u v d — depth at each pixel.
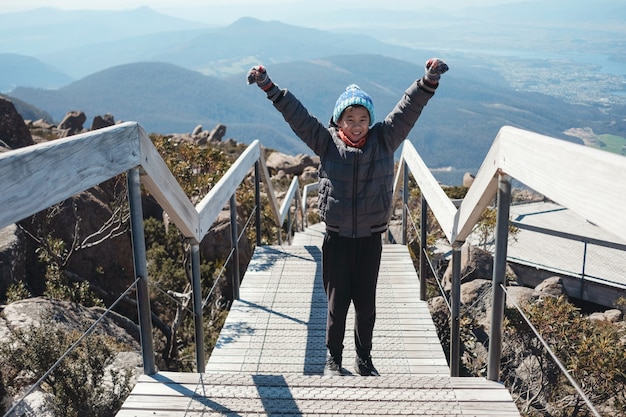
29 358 4.36
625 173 1.27
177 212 2.67
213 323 8.13
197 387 2.50
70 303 6.13
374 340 3.87
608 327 6.72
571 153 1.55
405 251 5.85
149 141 2.40
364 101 2.76
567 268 11.41
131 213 2.38
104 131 1.94
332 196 2.91
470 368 6.56
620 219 1.29
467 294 8.23
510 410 2.30
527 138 1.88
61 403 4.23
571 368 5.68
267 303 4.57
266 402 2.38
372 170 2.87
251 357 3.69
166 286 9.16
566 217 15.70
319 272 5.28
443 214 3.31
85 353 4.61
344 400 2.39
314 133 2.89
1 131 12.48
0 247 7.02
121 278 9.32
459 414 2.27
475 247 9.77
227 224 9.86
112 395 4.46
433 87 2.77
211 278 9.30
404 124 2.85
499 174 2.28
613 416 5.48
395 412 2.29
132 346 6.05
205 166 10.30
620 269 11.29
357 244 3.00
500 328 2.46
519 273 12.03
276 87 2.85
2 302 6.46
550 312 6.19
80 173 1.72
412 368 3.48
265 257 5.73
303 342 3.88
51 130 29.05
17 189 1.35
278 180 23.00
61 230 8.72
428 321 4.16
